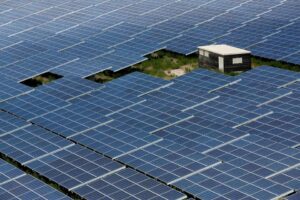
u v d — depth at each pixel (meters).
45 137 44.75
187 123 44.44
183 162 38.53
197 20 75.44
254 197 33.72
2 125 48.03
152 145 41.47
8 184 38.41
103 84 54.59
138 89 52.25
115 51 65.38
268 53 60.50
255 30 68.81
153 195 35.09
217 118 44.94
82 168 39.34
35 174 40.59
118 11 83.88
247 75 53.03
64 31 76.62
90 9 86.38
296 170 35.91
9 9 92.00
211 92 50.16
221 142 40.72
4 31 79.81
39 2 94.31
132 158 40.03
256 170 36.50
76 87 54.50
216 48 60.78
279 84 50.22
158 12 81.12
